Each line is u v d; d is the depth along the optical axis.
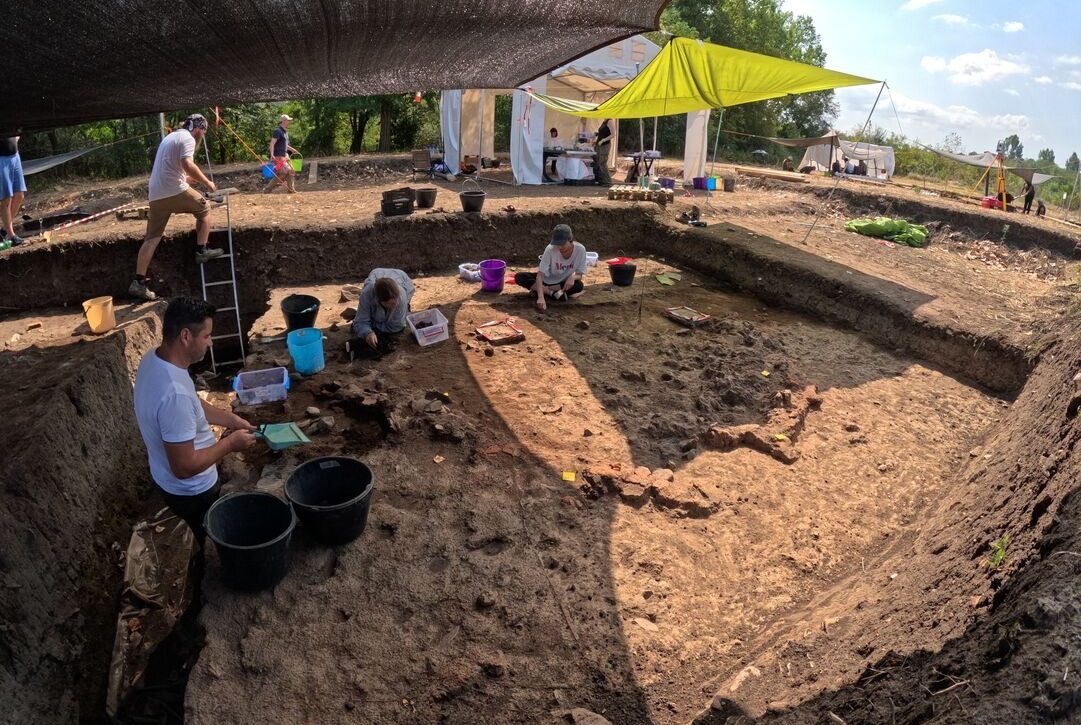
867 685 2.74
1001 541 3.38
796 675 3.17
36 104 4.32
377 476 4.66
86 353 6.35
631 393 6.03
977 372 7.05
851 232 11.84
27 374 5.79
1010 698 2.11
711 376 6.38
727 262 9.91
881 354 7.52
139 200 12.08
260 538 4.04
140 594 4.65
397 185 14.04
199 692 3.17
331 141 26.45
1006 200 16.55
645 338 7.30
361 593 3.74
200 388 7.83
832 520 4.65
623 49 13.68
